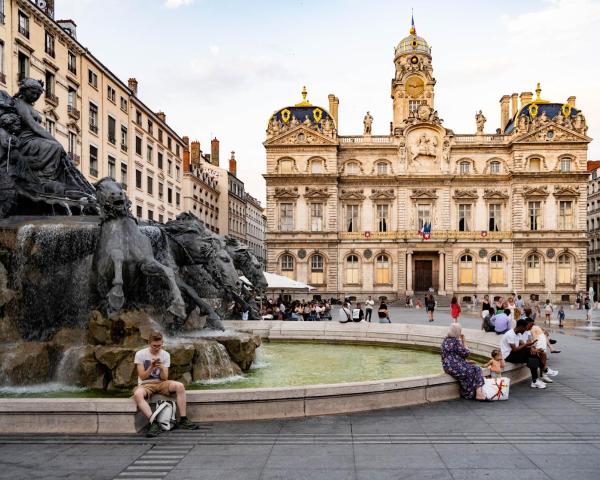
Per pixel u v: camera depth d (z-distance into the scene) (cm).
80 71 5081
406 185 7706
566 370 1756
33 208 1859
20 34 4156
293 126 7644
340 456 870
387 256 7675
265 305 4347
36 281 1608
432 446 924
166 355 1043
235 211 11844
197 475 788
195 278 2198
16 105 1936
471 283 7569
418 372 1675
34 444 918
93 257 1528
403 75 8212
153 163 6956
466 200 7681
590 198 10975
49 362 1412
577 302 6962
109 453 877
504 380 1293
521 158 7525
